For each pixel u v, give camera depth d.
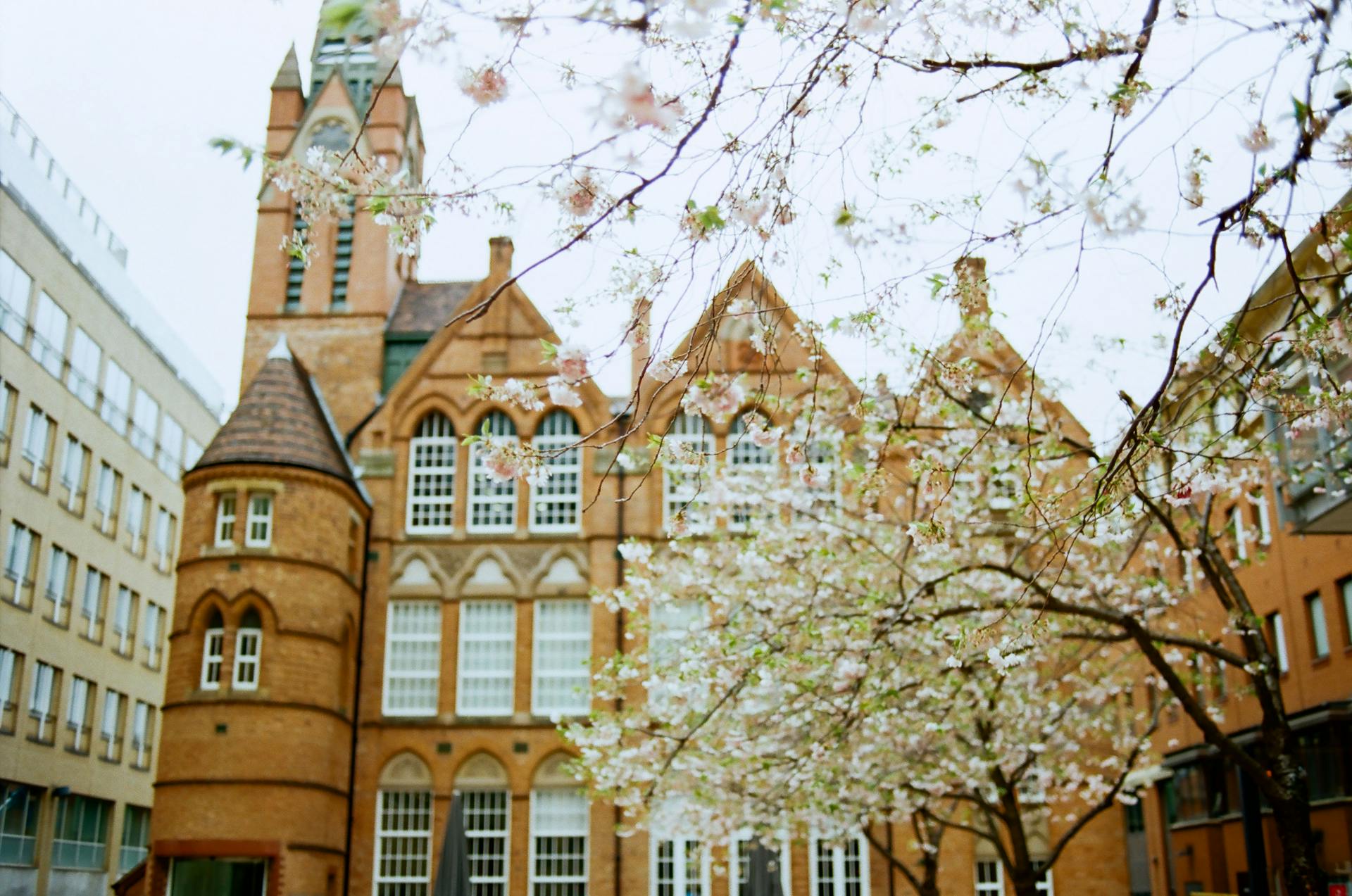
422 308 48.84
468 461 43.22
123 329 60.44
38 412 51.50
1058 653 28.78
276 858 36.09
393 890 39.59
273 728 36.84
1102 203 9.35
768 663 19.69
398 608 42.09
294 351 46.78
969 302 11.29
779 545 26.50
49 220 52.91
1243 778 23.30
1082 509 14.92
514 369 43.97
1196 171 10.80
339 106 49.94
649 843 39.69
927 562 25.59
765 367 11.64
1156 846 44.06
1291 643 35.09
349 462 43.47
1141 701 44.31
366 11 7.19
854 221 9.85
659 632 29.94
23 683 49.88
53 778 52.59
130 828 62.22
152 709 64.75
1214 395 12.62
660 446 10.88
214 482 38.78
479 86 7.81
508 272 45.41
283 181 9.14
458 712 41.03
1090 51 9.91
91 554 56.56
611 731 27.78
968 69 10.02
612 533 42.06
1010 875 27.08
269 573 37.94
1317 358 12.52
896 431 19.86
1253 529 27.20
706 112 8.34
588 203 9.07
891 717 24.73
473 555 42.28
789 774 23.52
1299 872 18.75
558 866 39.69
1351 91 8.93
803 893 39.22
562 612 41.88
